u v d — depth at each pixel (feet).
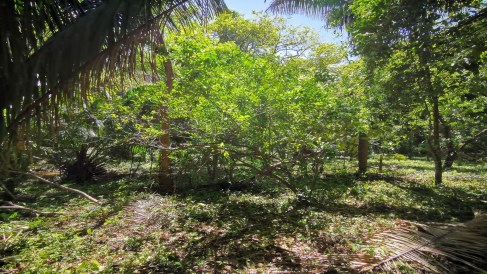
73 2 9.86
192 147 26.84
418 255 11.64
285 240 17.16
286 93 23.38
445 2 18.11
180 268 13.85
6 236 18.42
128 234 18.40
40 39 9.30
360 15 25.98
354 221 20.17
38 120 9.17
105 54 9.43
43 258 15.16
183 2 11.18
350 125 25.36
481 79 23.15
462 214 22.13
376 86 26.73
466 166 56.75
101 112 28.30
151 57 12.09
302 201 25.14
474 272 11.10
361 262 11.95
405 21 19.02
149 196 26.84
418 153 75.25
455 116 34.22
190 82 23.48
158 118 27.99
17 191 32.50
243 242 16.89
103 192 31.96
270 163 26.84
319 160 26.22
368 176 39.45
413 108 32.63
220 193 29.76
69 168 38.96
